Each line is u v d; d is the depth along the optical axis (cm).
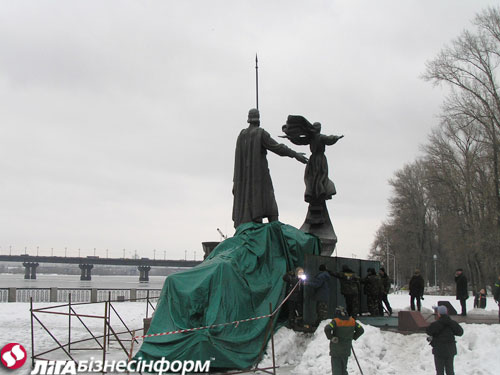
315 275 1933
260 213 2136
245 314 1712
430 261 8606
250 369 1548
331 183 2600
